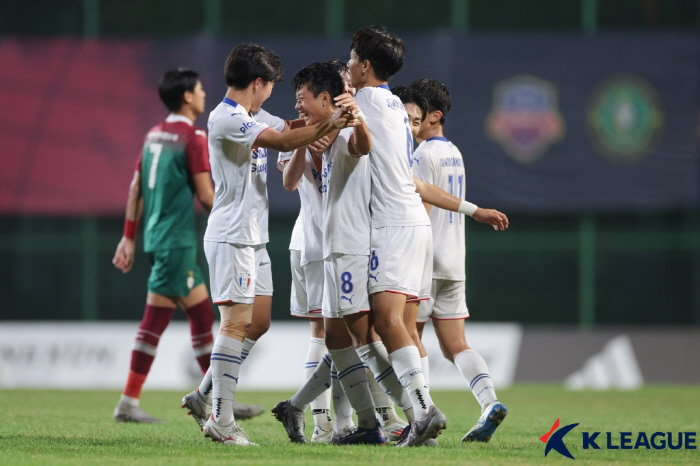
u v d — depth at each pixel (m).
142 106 45.09
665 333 41.16
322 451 13.30
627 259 47.06
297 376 39.56
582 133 44.22
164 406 25.98
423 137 17.38
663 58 43.97
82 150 45.28
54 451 13.32
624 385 39.94
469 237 47.78
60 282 49.03
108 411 23.72
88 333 40.94
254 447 13.78
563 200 44.38
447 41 44.34
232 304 14.48
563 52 44.22
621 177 44.12
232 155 14.13
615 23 46.72
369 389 15.94
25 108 45.53
